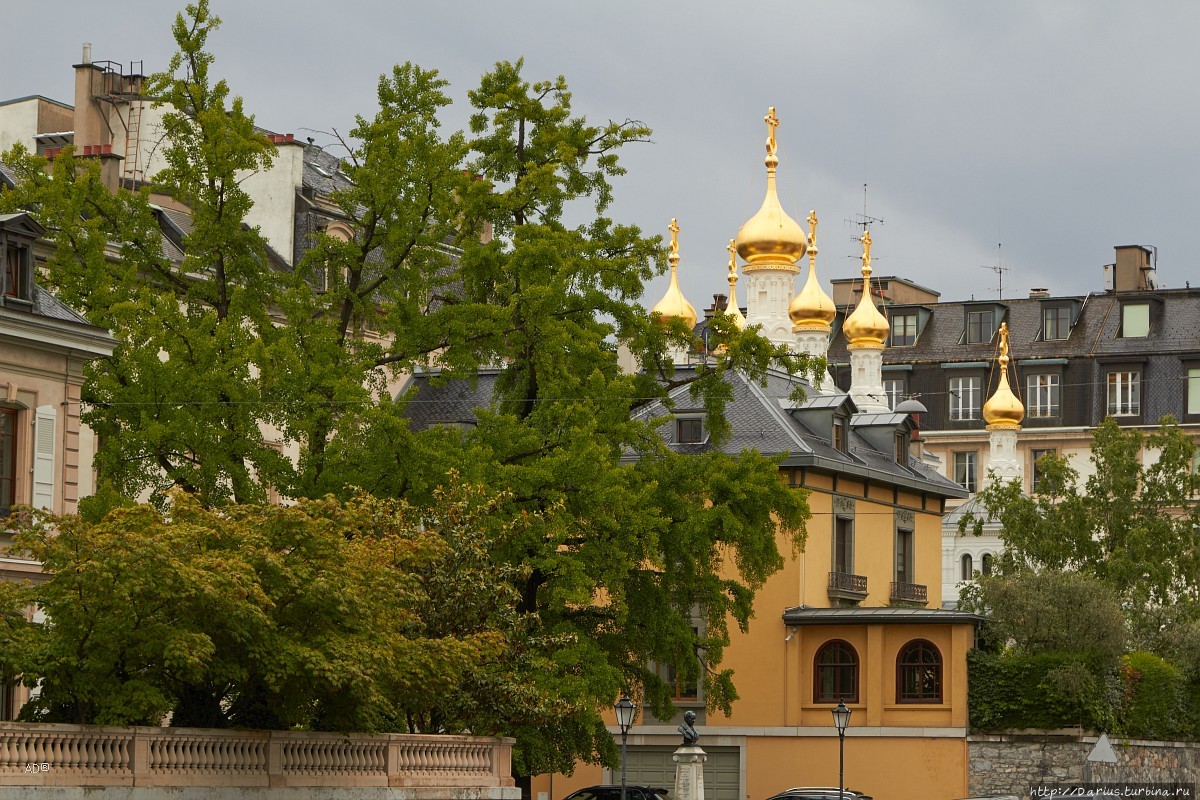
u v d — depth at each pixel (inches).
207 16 2452.0
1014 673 3139.8
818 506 3385.8
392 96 2539.4
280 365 2310.5
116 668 1672.0
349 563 1791.3
